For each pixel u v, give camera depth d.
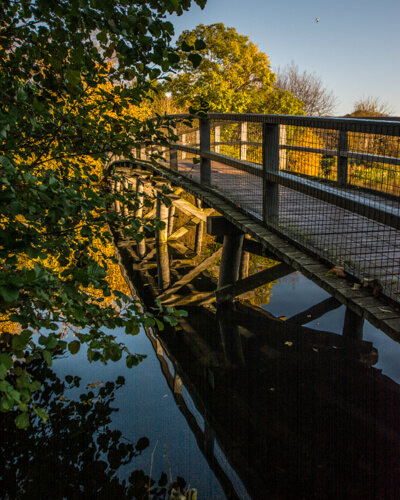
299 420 3.16
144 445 2.87
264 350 4.35
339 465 2.68
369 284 2.76
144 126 2.09
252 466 2.67
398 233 3.74
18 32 1.72
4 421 3.18
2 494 2.44
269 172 4.00
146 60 1.74
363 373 3.84
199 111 2.08
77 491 2.46
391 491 2.46
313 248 3.39
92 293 4.39
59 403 3.40
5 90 1.72
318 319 5.13
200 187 6.05
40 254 1.55
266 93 21.94
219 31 20.58
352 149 4.82
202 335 4.78
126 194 2.25
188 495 2.40
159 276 7.44
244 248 5.49
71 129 2.02
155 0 1.64
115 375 3.87
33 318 1.49
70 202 1.72
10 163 1.42
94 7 1.53
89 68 1.88
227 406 3.37
